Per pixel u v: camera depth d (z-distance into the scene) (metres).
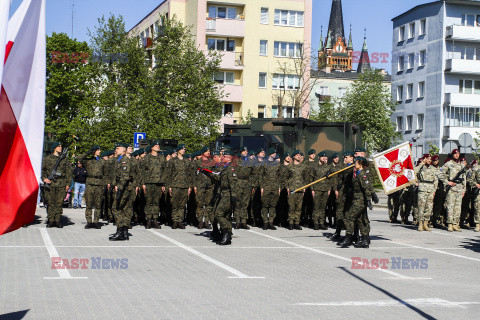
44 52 5.07
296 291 8.45
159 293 8.10
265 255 11.95
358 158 13.29
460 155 18.47
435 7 62.44
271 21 59.59
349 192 13.62
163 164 16.78
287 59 60.03
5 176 5.02
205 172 13.54
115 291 8.17
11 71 5.00
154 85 40.84
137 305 7.37
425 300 8.05
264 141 20.25
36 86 5.07
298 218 17.45
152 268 10.05
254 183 17.27
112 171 16.33
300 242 14.29
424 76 63.97
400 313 7.27
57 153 16.14
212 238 14.09
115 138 38.50
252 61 59.09
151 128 39.22
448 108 61.25
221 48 59.28
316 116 74.38
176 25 42.41
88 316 6.79
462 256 12.62
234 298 7.88
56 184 16.02
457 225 18.39
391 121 64.44
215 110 42.53
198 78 41.81
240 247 13.08
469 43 61.91
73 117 55.78
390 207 20.94
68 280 8.88
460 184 18.25
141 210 18.11
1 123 4.99
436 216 19.39
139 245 12.97
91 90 40.72
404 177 14.34
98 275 9.31
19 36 5.01
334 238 14.81
